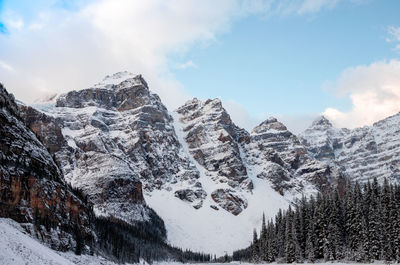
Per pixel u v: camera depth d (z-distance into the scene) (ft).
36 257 232.94
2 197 311.06
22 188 333.62
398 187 531.09
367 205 527.40
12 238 243.19
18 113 406.41
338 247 485.15
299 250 542.98
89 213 481.87
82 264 344.28
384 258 436.35
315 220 535.60
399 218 437.99
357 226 482.28
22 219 319.06
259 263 652.48
